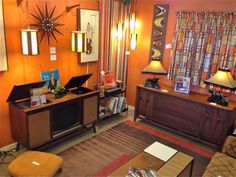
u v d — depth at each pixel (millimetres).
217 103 3383
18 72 3021
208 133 3498
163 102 3924
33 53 2779
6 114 3021
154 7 4172
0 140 3035
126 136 3730
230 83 3223
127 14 4434
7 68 2867
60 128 3219
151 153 2535
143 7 4344
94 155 3137
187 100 3609
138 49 4602
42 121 2895
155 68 4031
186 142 3645
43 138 2967
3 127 3029
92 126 3771
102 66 4328
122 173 2201
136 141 3584
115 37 4375
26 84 2682
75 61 3791
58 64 3521
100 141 3521
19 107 2793
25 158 2506
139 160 2404
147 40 4422
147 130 3980
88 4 3727
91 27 3865
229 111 3207
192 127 3664
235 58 3418
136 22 4496
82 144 3406
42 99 2930
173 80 4145
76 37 3301
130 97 4945
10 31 2816
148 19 4324
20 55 2992
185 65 3924
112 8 4133
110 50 4367
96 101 3701
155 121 4148
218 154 2666
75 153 3158
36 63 3205
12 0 2758
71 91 3574
